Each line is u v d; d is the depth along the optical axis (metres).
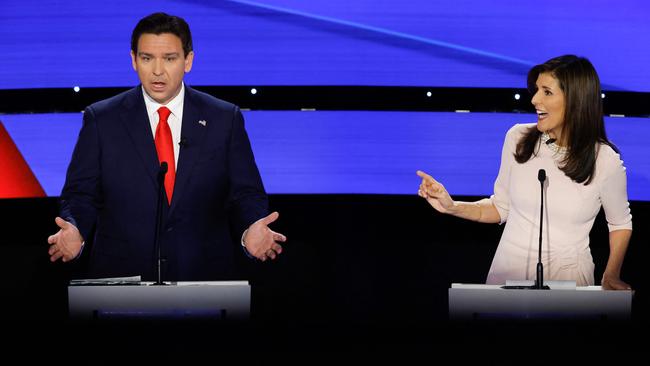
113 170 11.32
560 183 11.76
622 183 11.74
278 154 17.53
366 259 17.47
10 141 17.38
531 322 7.71
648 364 7.45
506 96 17.34
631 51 17.22
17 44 17.22
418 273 17.48
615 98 17.30
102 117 11.47
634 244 17.17
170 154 11.31
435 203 12.13
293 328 7.30
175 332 7.32
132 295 8.26
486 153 17.53
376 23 17.22
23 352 7.26
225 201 11.79
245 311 8.34
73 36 17.14
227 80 17.27
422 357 7.38
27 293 17.31
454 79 17.34
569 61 11.30
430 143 17.52
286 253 17.56
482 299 8.58
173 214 11.15
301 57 17.27
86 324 7.31
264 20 17.17
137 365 7.32
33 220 17.39
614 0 17.12
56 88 17.25
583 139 11.41
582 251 11.88
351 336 7.32
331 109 17.36
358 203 17.52
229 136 11.63
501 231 17.47
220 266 11.51
